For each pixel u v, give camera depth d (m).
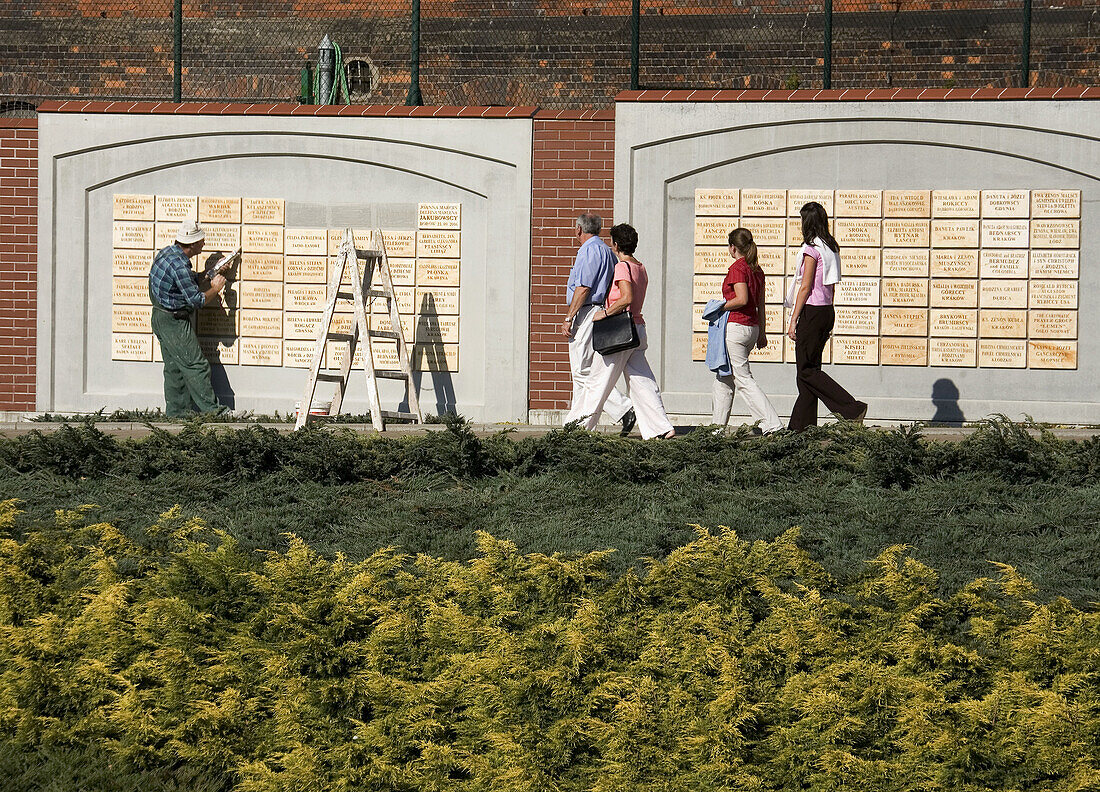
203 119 38.50
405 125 37.88
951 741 14.06
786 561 19.11
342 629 16.84
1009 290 35.81
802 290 30.22
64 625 17.58
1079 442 27.50
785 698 15.07
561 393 37.69
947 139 35.75
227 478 25.11
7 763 14.83
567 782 14.13
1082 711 14.60
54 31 54.03
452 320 38.12
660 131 36.91
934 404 36.31
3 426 36.66
